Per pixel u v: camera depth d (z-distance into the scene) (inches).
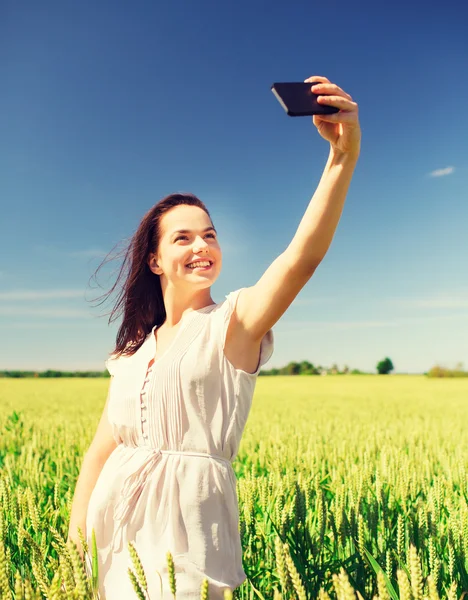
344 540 110.2
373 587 92.6
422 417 645.3
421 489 159.5
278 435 304.5
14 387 1770.4
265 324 78.5
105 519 82.5
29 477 182.4
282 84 66.7
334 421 513.3
